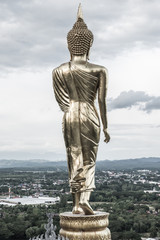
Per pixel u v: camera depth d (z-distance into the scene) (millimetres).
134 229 90938
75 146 16922
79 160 16844
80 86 17062
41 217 87000
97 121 17172
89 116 16953
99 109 17391
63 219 15703
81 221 15320
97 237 15406
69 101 17328
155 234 86625
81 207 15961
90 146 17016
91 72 17031
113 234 80500
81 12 17828
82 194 16594
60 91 17422
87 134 16953
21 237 79875
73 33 17344
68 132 17047
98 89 17266
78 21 17750
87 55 17797
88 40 17359
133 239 79375
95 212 16562
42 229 74000
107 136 17500
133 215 103875
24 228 79438
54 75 17438
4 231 77125
